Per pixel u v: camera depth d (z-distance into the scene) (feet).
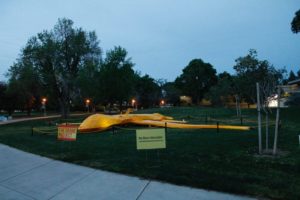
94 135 53.26
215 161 26.84
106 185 21.30
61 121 110.73
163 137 26.66
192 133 49.80
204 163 26.12
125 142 41.34
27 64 125.49
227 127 57.21
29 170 26.78
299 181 20.34
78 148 36.88
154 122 66.95
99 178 23.04
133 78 195.11
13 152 36.09
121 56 184.96
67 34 135.54
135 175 23.26
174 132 52.21
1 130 75.56
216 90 124.98
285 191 18.37
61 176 24.25
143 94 277.23
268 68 73.41
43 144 41.81
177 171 23.47
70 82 128.88
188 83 257.14
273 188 18.95
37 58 127.75
